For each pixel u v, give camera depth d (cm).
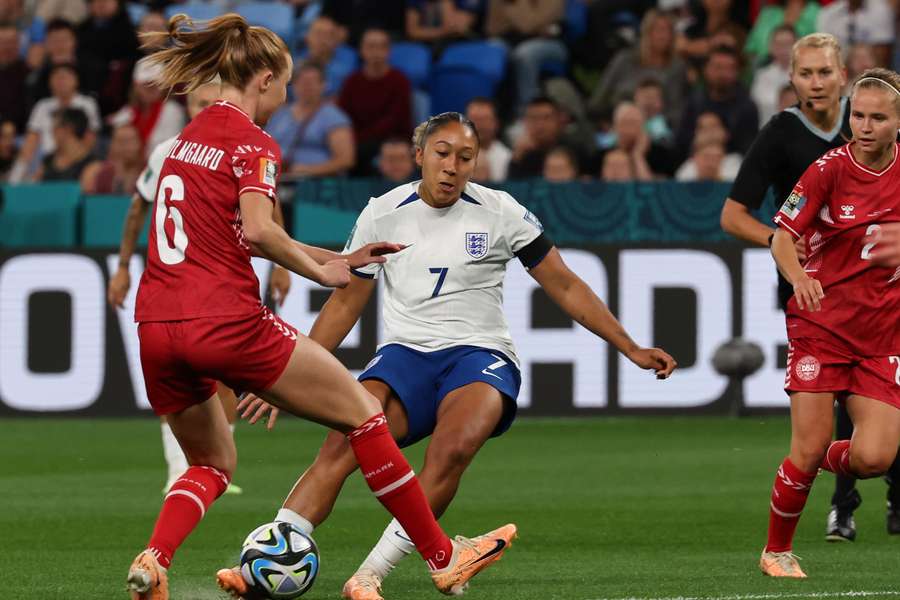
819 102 2206
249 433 4297
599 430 4172
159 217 1677
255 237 1596
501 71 5794
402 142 4853
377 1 6047
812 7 5538
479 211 1944
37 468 3509
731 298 4338
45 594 1931
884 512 2745
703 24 5603
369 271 1944
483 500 2939
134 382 4500
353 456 1819
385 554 1830
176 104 5366
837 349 2006
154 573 1602
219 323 1631
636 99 5269
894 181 1989
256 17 6128
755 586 1952
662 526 2603
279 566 1727
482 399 1864
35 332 4519
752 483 3172
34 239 4616
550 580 2020
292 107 5172
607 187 4409
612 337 1936
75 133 5166
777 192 2317
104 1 5997
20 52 6284
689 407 4372
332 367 1695
